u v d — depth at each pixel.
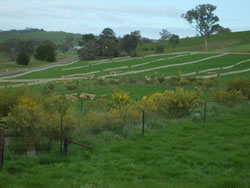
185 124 14.88
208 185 7.06
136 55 86.56
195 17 95.44
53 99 16.56
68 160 9.40
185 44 126.00
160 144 11.23
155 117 15.95
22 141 10.49
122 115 14.66
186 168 8.62
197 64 61.69
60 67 76.00
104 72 59.97
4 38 196.88
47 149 10.72
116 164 8.95
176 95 17.00
